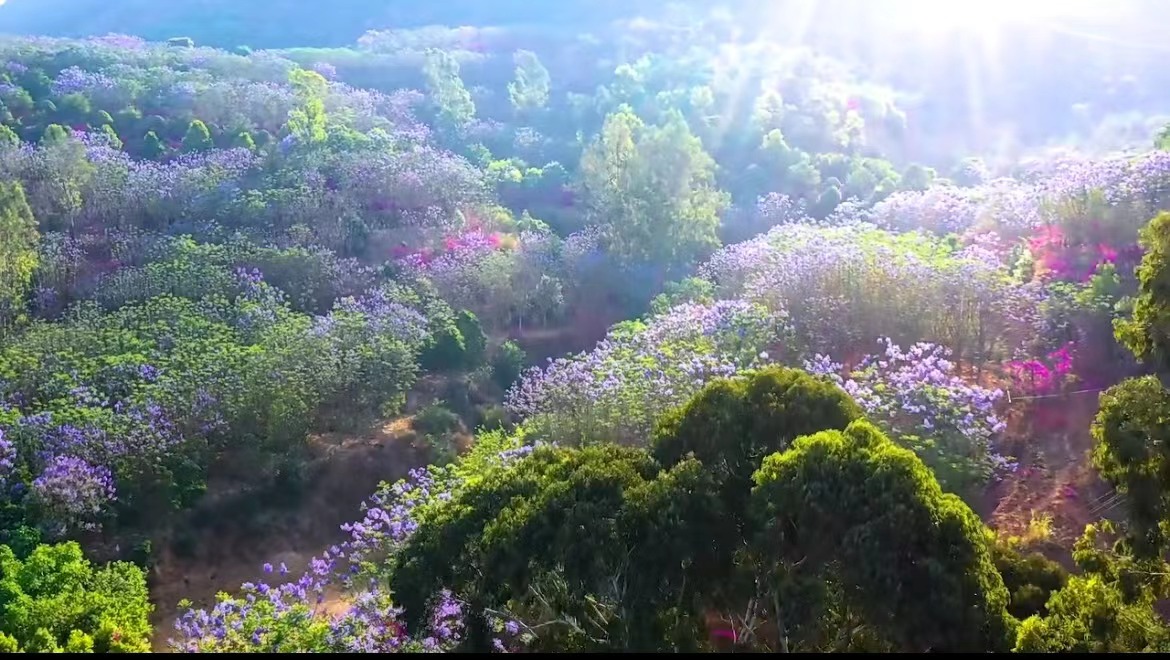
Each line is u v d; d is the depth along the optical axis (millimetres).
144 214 34781
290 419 22391
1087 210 26297
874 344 23266
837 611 10617
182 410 21125
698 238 35219
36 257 28906
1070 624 9609
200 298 27766
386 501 19281
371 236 34812
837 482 10602
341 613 14977
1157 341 10570
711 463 12766
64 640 14328
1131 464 10227
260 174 38438
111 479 19328
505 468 14773
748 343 21719
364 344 24609
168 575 19375
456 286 31172
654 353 21219
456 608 12172
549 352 31016
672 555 11211
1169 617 13305
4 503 18094
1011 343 23234
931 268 23812
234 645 13109
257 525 21188
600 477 11938
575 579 11211
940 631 9781
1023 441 19734
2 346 24406
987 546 11938
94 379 22125
